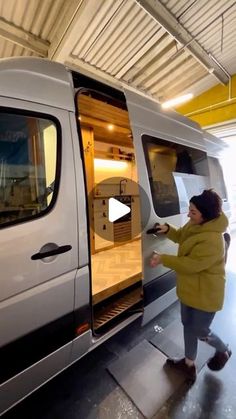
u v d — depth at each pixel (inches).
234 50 226.7
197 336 68.2
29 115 49.7
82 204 57.7
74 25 143.9
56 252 51.8
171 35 181.5
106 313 79.6
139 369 74.7
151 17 165.8
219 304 64.6
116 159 151.1
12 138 48.7
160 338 90.0
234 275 155.3
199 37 202.2
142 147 76.8
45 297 50.7
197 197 64.2
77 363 77.2
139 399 64.4
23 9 137.5
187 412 60.9
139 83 256.7
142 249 74.9
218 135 278.8
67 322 55.9
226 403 63.4
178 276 69.7
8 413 60.2
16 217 47.4
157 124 87.0
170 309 111.5
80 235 57.0
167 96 295.7
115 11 151.9
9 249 44.9
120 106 98.0
